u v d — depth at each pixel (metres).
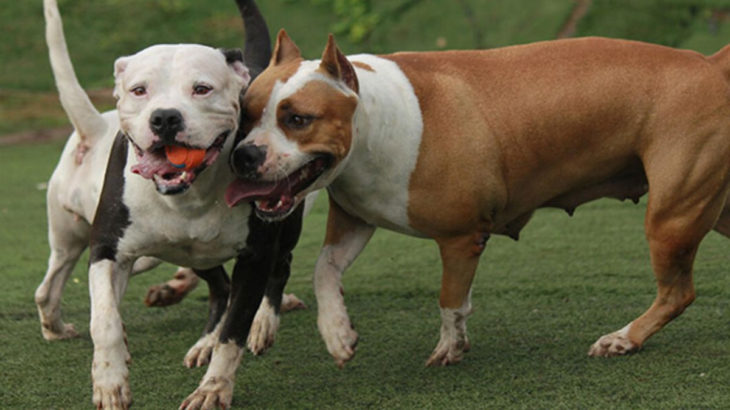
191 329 5.57
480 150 4.50
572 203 4.94
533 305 5.70
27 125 14.23
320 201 9.14
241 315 4.27
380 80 4.41
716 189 4.58
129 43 17.28
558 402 4.11
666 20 15.87
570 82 4.60
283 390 4.49
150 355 5.08
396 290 6.18
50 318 5.30
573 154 4.65
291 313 5.84
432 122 4.45
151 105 3.76
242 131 4.06
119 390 3.93
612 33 15.55
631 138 4.61
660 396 4.11
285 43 4.28
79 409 4.28
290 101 3.97
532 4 16.59
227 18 17.98
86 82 16.08
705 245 6.74
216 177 4.12
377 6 17.34
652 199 4.61
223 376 4.19
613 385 4.29
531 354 4.83
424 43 16.17
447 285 4.66
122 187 4.18
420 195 4.48
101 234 4.23
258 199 3.97
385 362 4.84
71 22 17.84
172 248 4.32
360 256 7.09
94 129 4.88
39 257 7.38
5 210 9.23
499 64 4.68
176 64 3.84
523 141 4.58
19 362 4.98
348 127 4.11
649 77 4.58
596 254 6.77
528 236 7.41
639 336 4.75
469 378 4.52
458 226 4.55
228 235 4.23
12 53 16.94
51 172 11.27
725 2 16.28
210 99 3.84
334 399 4.32
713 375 4.34
